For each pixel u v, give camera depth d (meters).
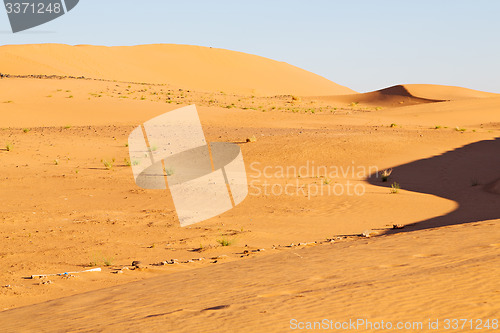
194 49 174.25
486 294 6.52
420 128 50.12
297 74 187.88
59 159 34.78
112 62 147.50
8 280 11.16
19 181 26.42
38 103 63.06
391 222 17.89
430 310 6.09
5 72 117.81
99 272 11.77
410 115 65.69
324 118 60.34
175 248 14.46
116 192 24.38
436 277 7.55
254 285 8.36
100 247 14.50
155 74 152.88
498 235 11.11
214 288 8.45
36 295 10.01
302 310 6.49
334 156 34.03
